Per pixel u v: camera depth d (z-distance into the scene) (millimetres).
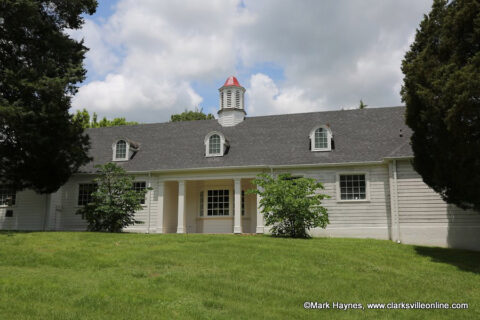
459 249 16922
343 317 8250
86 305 8047
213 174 21344
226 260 12242
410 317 8414
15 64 18344
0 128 18312
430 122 13789
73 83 18953
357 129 22078
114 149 23672
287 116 24438
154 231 21547
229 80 25609
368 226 19359
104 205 18672
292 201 16656
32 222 22906
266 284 10109
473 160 12719
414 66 14297
